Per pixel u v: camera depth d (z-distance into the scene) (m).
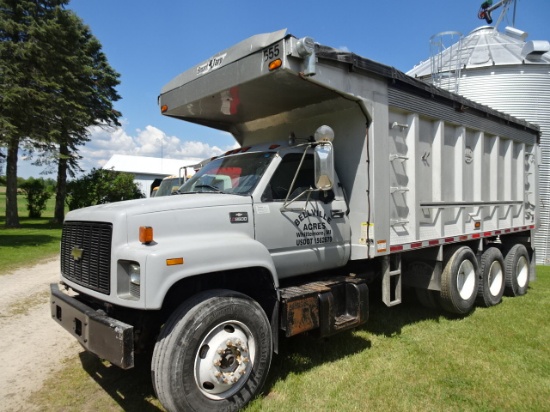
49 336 5.61
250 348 3.62
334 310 4.37
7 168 22.56
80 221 3.91
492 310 6.81
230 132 6.35
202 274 3.64
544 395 3.81
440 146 5.88
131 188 30.83
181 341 3.19
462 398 3.74
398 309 6.67
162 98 5.50
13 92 18.81
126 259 3.27
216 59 4.58
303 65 3.91
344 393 3.82
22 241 16.44
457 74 11.90
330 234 4.69
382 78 4.87
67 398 3.86
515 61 12.35
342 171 5.00
